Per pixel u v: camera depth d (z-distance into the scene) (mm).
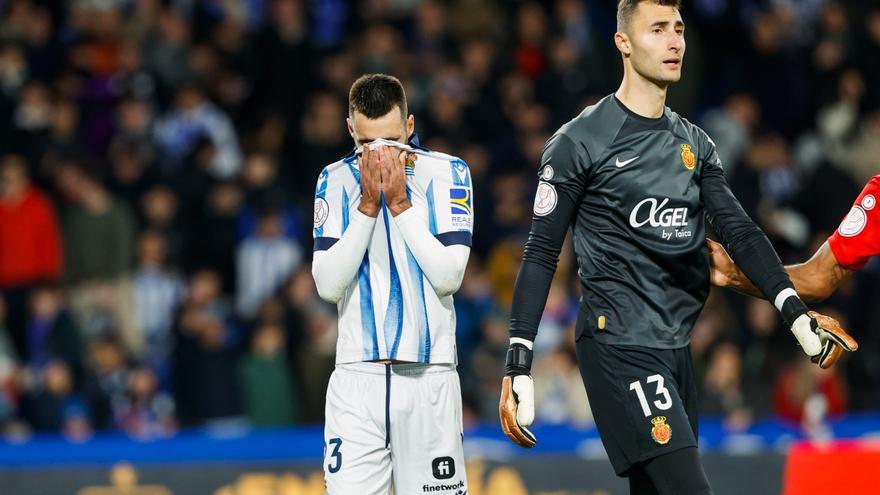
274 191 43094
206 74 47594
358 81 18219
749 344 40344
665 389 17234
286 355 38625
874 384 41594
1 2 47719
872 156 49500
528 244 17609
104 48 47094
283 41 48250
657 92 17562
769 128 52031
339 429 18188
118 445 30016
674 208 17406
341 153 45719
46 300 39062
